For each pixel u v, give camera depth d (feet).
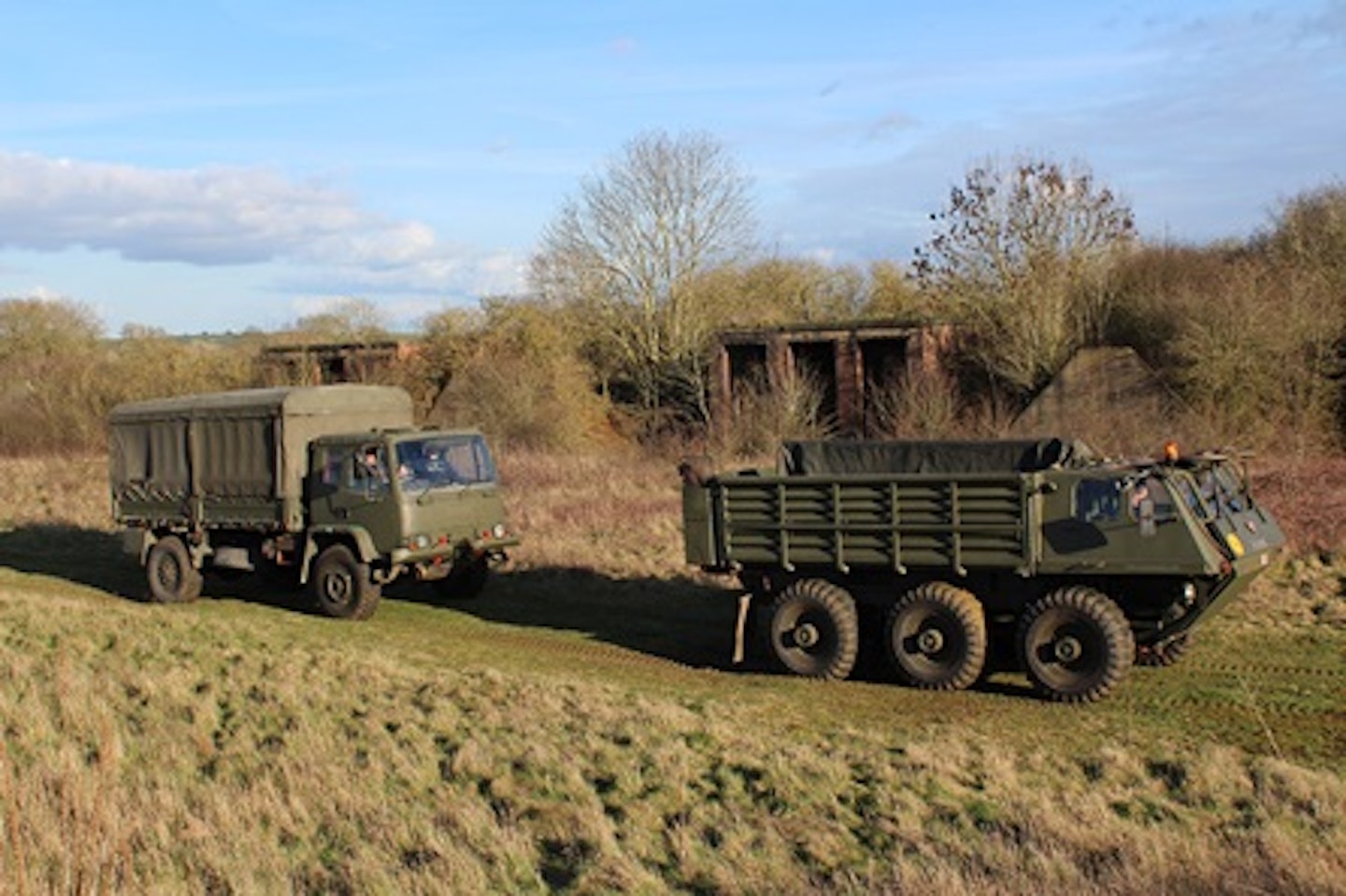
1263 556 40.42
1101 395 89.04
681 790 30.12
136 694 39.73
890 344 117.08
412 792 30.68
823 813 28.68
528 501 83.05
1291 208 101.30
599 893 24.82
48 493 105.09
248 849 26.71
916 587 41.98
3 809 22.17
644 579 61.52
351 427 60.44
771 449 103.09
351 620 55.83
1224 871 24.27
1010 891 23.45
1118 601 40.47
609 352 148.15
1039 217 103.91
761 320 147.84
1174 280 98.53
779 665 43.98
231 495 60.03
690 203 145.69
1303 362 84.48
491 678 41.68
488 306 144.15
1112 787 29.96
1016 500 39.91
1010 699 39.70
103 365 148.05
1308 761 32.37
